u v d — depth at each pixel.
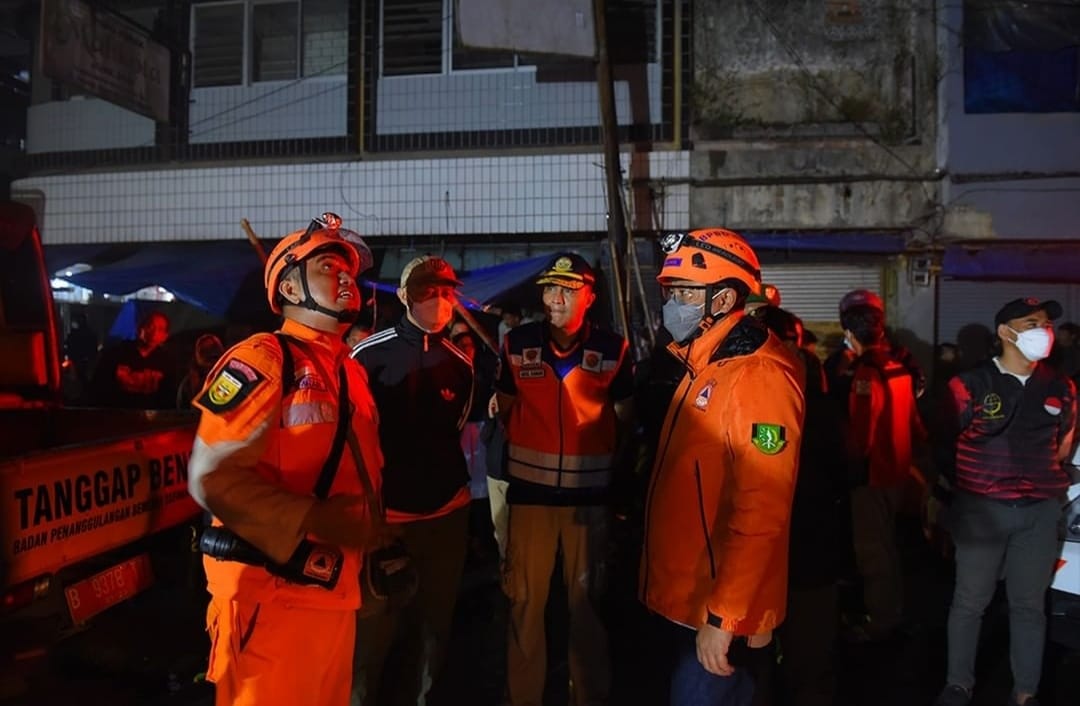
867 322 4.82
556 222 9.70
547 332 3.62
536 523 3.54
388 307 6.89
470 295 8.08
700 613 2.31
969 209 9.29
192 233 10.38
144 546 3.99
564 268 3.51
